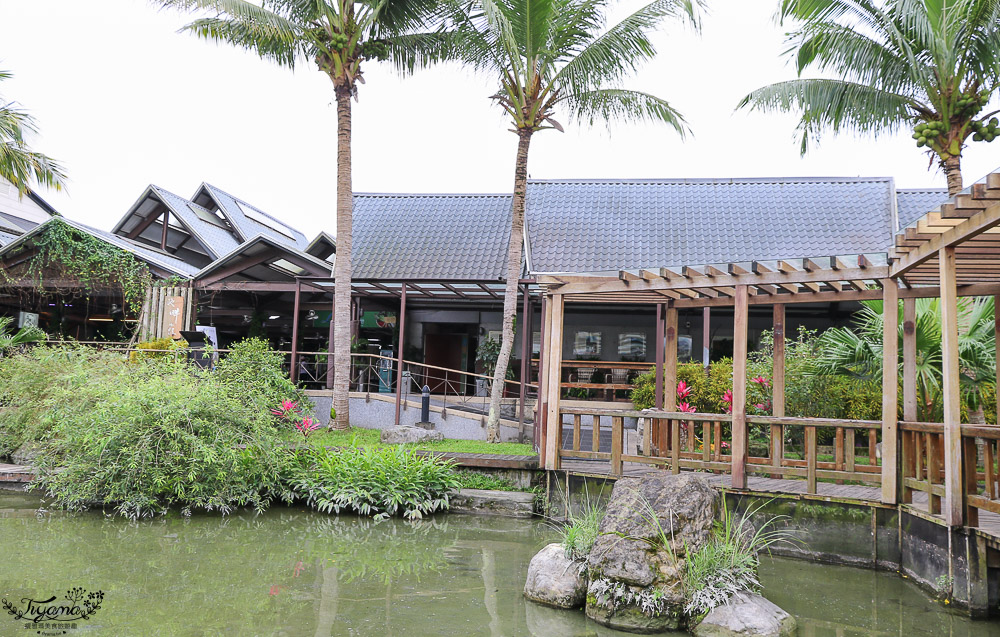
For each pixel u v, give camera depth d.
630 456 8.74
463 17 12.58
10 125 14.51
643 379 13.80
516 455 10.45
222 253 20.16
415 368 18.66
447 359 19.05
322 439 11.73
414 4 13.21
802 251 15.18
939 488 6.16
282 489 9.57
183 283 15.91
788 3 11.89
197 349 13.30
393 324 19.06
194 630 4.93
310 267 15.56
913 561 6.66
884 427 7.19
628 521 5.81
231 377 11.98
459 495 9.48
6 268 16.36
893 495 7.04
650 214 17.59
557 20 12.53
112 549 7.09
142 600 5.55
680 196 18.28
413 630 5.10
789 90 12.05
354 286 16.02
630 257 15.90
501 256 16.52
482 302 18.25
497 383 12.62
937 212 5.64
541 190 19.22
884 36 11.65
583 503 8.89
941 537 6.09
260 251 15.45
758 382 11.16
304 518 8.93
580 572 5.93
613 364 15.73
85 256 16.09
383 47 13.48
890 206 16.30
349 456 9.84
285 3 12.98
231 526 8.38
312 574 6.48
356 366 16.41
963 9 10.24
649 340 17.55
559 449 9.30
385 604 5.68
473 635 5.05
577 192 18.98
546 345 10.64
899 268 6.96
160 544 7.38
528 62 12.51
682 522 5.77
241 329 20.78
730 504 7.90
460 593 6.05
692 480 6.10
